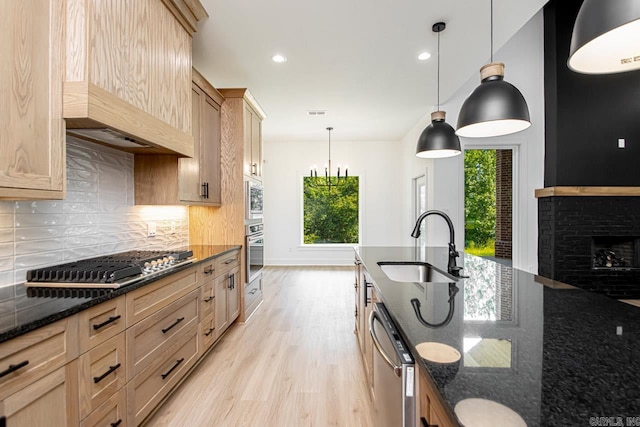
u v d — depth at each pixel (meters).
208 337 2.50
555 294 1.36
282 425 1.76
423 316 1.06
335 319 3.46
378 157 6.58
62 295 1.32
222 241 3.34
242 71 3.21
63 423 1.13
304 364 2.45
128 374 1.51
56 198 1.31
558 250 3.88
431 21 2.38
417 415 0.88
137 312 1.58
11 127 1.12
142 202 2.44
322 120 5.04
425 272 2.29
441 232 4.26
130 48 1.66
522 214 4.19
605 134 3.87
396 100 4.10
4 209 1.48
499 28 2.47
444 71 3.23
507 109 1.70
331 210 6.77
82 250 1.95
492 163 4.90
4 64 1.10
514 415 0.53
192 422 1.77
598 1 0.89
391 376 1.08
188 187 2.57
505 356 0.76
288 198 6.68
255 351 2.68
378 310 1.35
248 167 3.53
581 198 3.86
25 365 0.98
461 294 1.36
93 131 1.60
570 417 0.52
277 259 6.71
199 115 2.76
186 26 2.26
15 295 1.33
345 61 3.01
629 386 0.62
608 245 4.07
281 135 6.11
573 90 3.88
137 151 2.29
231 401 1.97
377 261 2.34
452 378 0.66
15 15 1.14
